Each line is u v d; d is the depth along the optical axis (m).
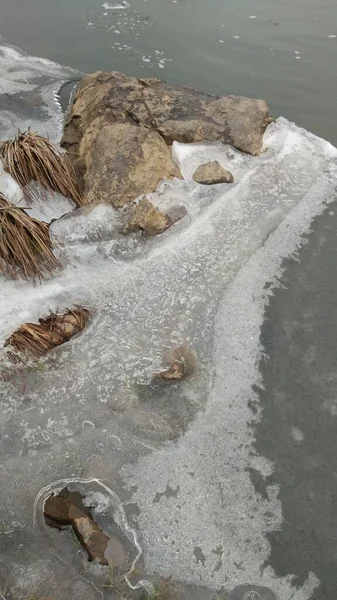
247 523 2.01
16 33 4.18
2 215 2.51
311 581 1.92
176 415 2.21
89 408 2.21
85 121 3.17
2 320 2.39
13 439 2.13
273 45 4.03
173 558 1.93
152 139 2.96
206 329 2.45
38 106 3.52
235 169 3.06
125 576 1.88
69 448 2.12
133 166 2.85
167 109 3.16
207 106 3.24
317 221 2.88
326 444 2.18
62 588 1.85
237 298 2.56
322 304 2.57
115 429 2.17
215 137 3.14
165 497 2.04
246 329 2.46
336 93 3.66
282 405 2.26
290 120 3.47
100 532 1.94
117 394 2.25
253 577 1.92
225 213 2.86
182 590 1.88
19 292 2.48
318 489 2.09
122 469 2.09
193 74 3.81
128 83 3.26
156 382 2.28
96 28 4.24
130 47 4.04
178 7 4.45
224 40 4.09
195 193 2.93
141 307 2.49
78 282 2.56
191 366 2.33
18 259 2.49
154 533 1.97
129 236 2.73
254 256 2.71
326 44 4.03
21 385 2.24
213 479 2.09
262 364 2.37
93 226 2.73
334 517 2.04
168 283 2.58
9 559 1.89
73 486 2.04
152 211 2.75
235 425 2.21
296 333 2.47
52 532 1.95
